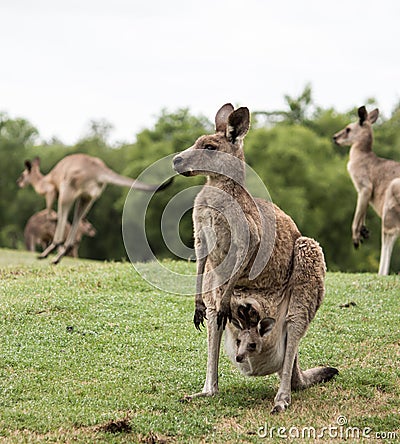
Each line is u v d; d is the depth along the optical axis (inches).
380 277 561.6
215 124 317.1
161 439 275.3
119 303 462.0
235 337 309.9
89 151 2086.6
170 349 391.5
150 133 2037.4
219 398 319.3
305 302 311.9
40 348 381.7
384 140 1930.4
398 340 407.8
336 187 1739.7
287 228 317.7
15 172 2158.0
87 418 294.0
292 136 1857.8
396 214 634.2
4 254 833.5
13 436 275.0
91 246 1915.6
